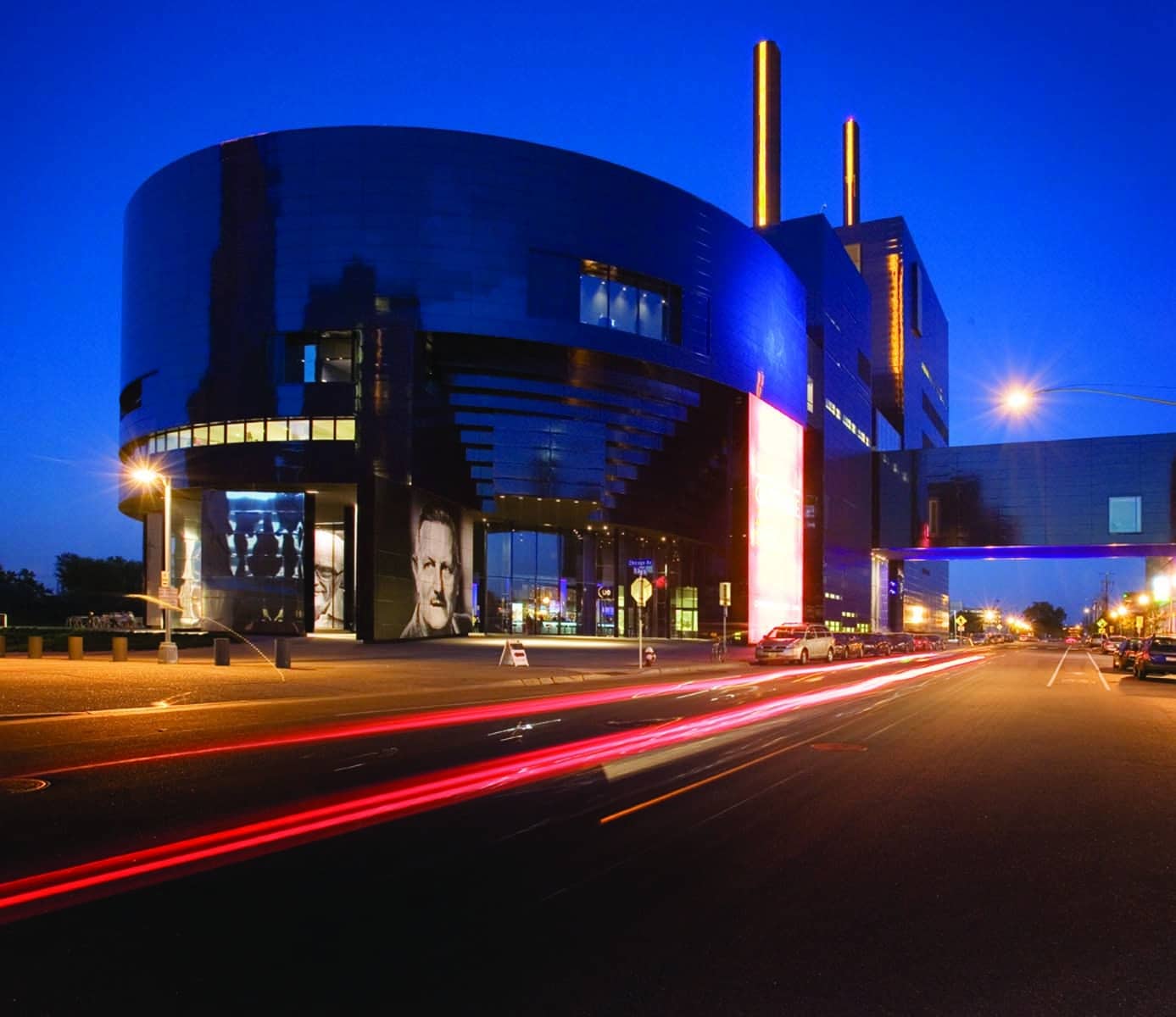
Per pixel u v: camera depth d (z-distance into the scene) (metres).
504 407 48.91
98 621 58.19
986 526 84.62
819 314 78.00
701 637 64.38
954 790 10.40
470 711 19.08
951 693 25.28
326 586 50.72
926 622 125.00
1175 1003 4.65
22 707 18.06
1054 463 83.00
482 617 52.91
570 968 4.99
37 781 10.40
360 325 44.66
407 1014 4.41
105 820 8.41
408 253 45.50
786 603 69.38
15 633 41.50
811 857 7.36
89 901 6.09
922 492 87.75
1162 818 9.10
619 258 51.22
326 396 44.53
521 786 10.28
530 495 49.38
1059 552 86.69
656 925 5.68
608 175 51.03
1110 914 6.05
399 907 6.00
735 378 60.19
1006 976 4.96
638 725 16.52
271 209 45.69
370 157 45.81
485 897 6.22
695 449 59.94
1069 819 8.98
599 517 53.31
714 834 8.07
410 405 44.34
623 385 52.94
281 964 5.02
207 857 7.18
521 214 47.78
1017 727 16.89
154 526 57.78
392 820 8.49
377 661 32.59
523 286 47.47
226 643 28.33
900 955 5.25
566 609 57.06
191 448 46.72
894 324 107.06
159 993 4.64
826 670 37.75
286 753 12.73
